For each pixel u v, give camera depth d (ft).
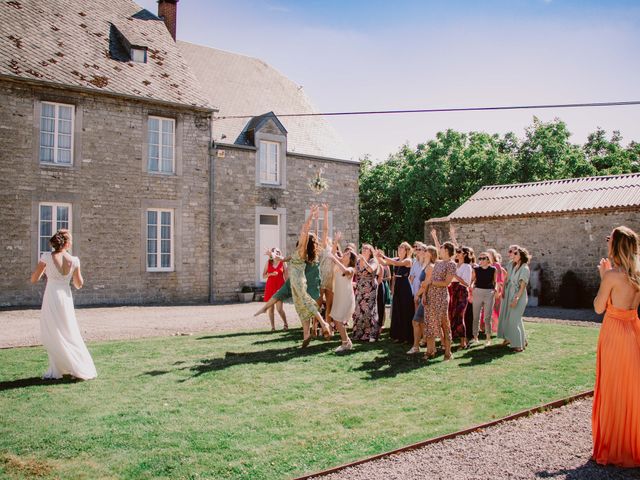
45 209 54.29
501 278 35.53
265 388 21.26
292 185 72.74
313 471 13.46
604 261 15.85
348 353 28.37
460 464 13.98
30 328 37.73
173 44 69.41
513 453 14.79
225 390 20.93
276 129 71.15
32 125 53.01
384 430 16.51
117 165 58.08
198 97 64.49
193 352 28.55
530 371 24.58
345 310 29.01
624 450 14.25
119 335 35.32
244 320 43.91
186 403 19.17
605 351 14.83
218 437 15.80
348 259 31.45
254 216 68.64
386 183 114.73
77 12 63.05
